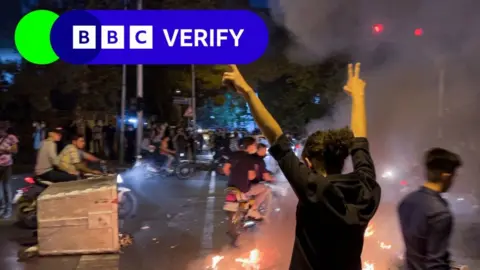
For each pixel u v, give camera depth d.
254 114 2.60
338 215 2.49
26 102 26.56
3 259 7.69
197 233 9.50
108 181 8.39
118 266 7.35
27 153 25.62
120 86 29.31
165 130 22.27
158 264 7.45
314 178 2.51
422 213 3.15
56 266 7.33
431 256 3.12
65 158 9.59
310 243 2.56
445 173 3.27
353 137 2.76
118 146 27.91
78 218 7.88
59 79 26.02
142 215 11.33
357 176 2.68
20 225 10.11
